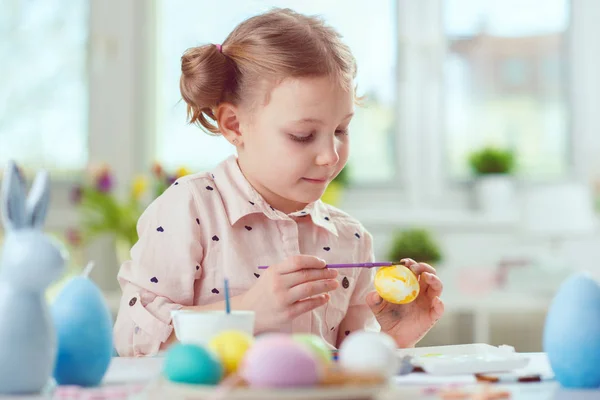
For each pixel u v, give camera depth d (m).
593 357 0.70
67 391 0.65
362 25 3.60
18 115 3.48
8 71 3.48
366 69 3.62
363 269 1.32
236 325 0.75
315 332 1.21
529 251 3.49
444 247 3.49
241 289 1.18
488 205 3.53
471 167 3.60
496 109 3.65
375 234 3.51
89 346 0.70
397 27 3.61
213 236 1.19
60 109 3.50
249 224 1.22
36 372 0.65
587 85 3.65
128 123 3.54
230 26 3.54
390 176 3.66
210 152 3.54
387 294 0.98
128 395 0.65
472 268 3.28
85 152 3.51
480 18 3.62
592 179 3.65
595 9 3.63
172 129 3.55
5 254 0.66
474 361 0.79
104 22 3.54
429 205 3.64
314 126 1.11
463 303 2.85
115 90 3.54
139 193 2.90
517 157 3.66
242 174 1.23
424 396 0.65
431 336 3.35
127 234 2.86
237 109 1.20
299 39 1.14
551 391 0.69
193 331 0.75
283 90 1.12
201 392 0.57
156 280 1.12
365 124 3.64
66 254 0.68
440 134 3.65
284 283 0.97
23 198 0.67
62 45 3.51
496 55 3.64
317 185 1.15
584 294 0.72
